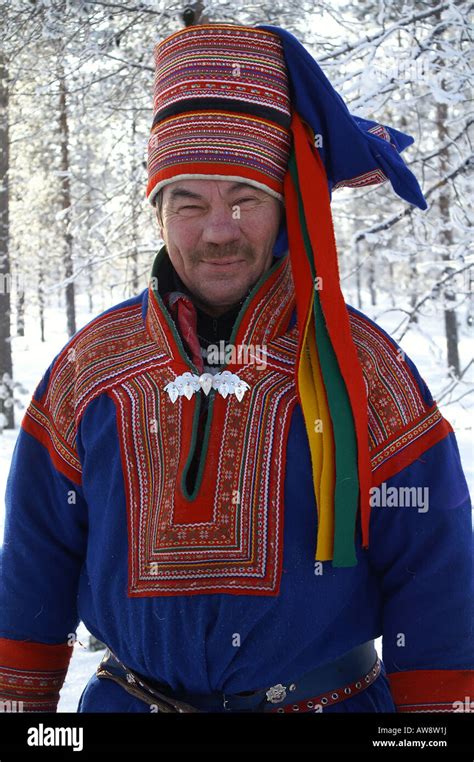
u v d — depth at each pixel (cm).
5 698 153
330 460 130
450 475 138
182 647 130
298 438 132
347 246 563
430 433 138
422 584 136
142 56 535
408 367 142
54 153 892
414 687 136
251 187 131
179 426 134
